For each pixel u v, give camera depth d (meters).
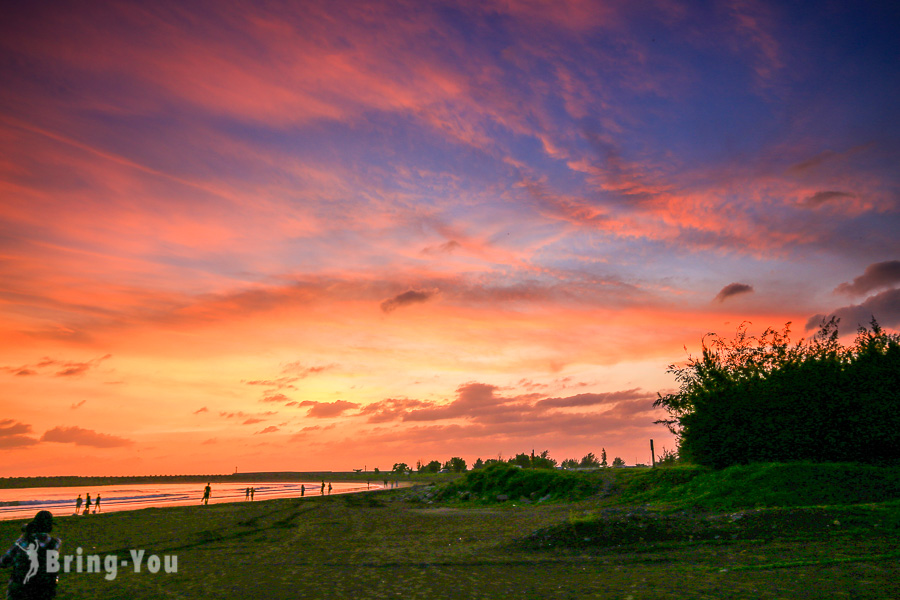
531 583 11.97
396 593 11.58
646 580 11.44
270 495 91.19
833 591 9.43
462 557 15.85
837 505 16.95
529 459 91.56
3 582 13.28
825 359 24.83
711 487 22.31
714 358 27.81
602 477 39.41
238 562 16.39
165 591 12.38
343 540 21.70
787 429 24.22
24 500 106.69
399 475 198.50
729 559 12.84
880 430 22.25
